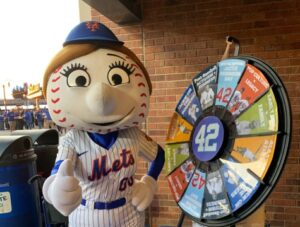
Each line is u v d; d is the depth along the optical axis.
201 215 1.40
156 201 3.14
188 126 1.61
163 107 3.10
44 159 2.72
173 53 3.04
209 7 2.90
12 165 2.17
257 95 1.26
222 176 1.34
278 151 1.17
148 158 1.52
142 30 3.11
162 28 3.05
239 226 1.70
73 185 1.14
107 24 3.21
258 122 1.24
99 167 1.28
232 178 1.29
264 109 1.22
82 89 1.24
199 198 1.44
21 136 2.28
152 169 1.52
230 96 1.39
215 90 1.48
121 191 1.32
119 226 1.32
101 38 1.28
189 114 1.62
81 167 1.28
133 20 3.08
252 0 2.78
